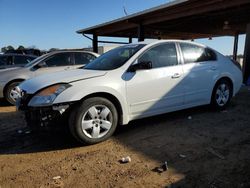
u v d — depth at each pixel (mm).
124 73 4719
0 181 3275
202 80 5746
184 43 5680
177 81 5309
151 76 4957
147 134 4762
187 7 10891
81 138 4227
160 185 3049
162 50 5289
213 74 5961
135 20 13773
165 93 5164
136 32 17750
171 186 3014
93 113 4309
